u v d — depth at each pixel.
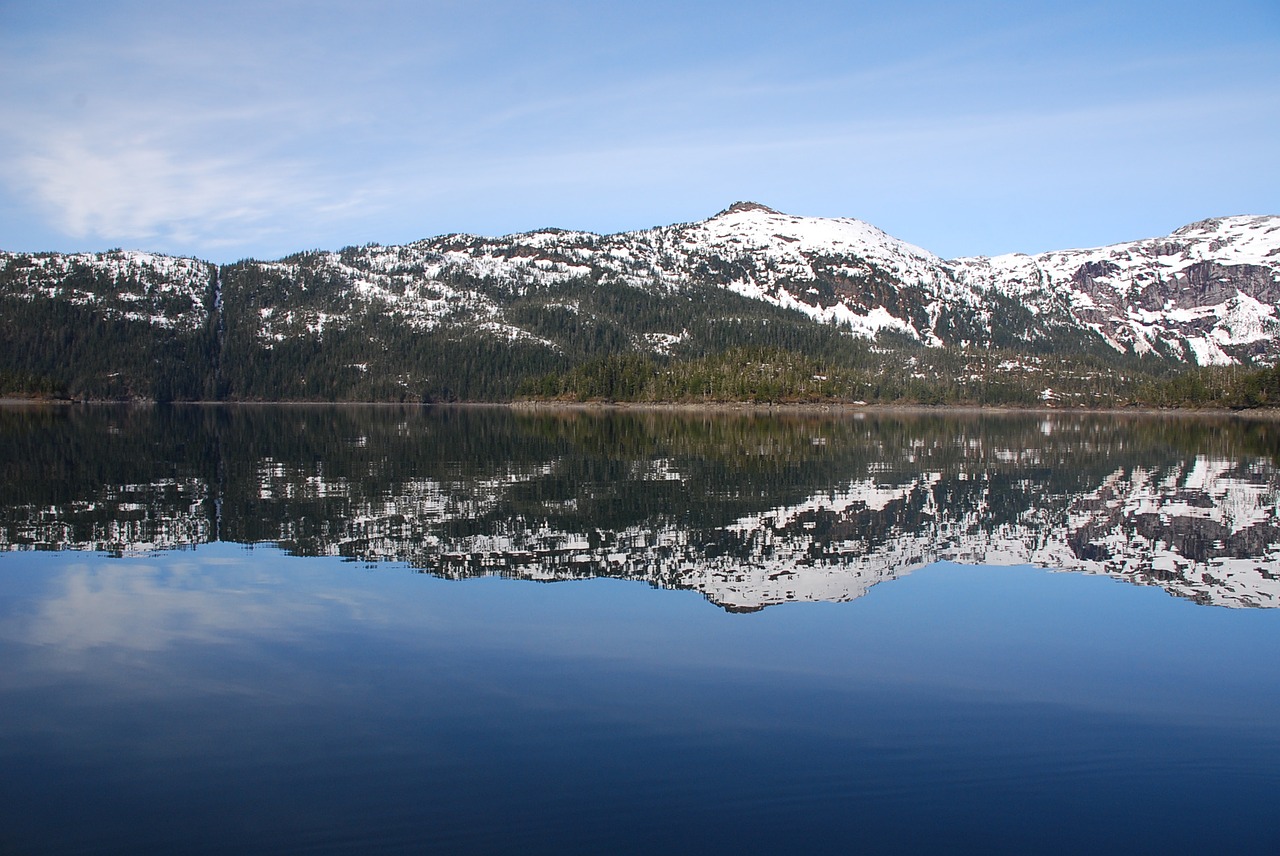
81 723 17.28
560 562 32.16
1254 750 16.33
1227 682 19.89
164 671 20.17
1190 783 15.09
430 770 15.30
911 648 22.12
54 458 71.12
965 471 66.81
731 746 16.20
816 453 83.44
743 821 13.69
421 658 21.06
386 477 59.03
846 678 19.86
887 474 63.88
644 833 13.39
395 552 33.84
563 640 22.50
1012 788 14.80
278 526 39.47
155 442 90.75
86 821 13.77
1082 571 31.59
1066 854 12.91
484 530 38.78
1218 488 56.84
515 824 13.62
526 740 16.47
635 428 131.88
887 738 16.64
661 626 23.80
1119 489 55.88
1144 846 13.16
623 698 18.53
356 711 17.83
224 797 14.47
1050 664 21.00
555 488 53.56
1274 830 13.62
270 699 18.48
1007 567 32.22
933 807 14.22
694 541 36.62
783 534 38.50
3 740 16.55
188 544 35.31
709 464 70.19
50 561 31.92
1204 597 27.70
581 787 14.72
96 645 22.08
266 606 25.73
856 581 29.64
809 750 16.08
